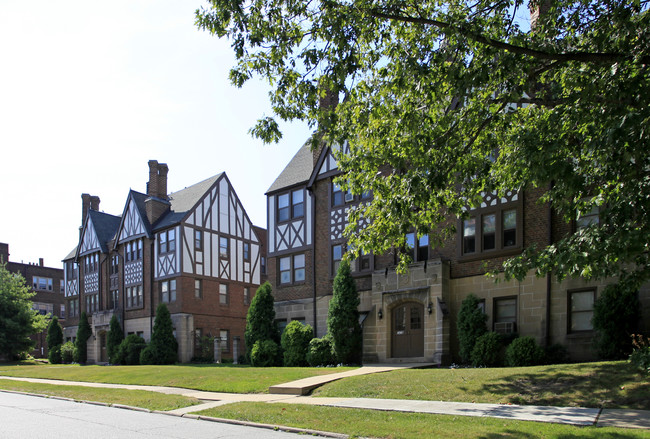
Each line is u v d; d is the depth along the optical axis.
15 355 40.44
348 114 11.34
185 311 33.00
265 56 10.70
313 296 23.56
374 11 9.83
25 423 10.23
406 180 10.70
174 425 9.70
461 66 9.51
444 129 11.19
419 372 14.46
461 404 10.23
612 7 9.48
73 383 20.20
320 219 23.91
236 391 14.44
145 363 30.78
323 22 9.91
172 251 34.12
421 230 11.17
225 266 36.62
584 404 9.36
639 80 8.08
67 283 44.31
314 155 24.75
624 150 8.01
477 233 18.23
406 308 19.92
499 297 17.56
